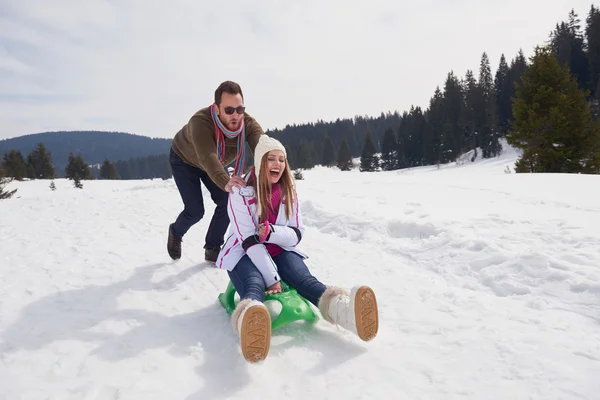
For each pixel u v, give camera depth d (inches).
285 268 103.0
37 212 287.3
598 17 2341.3
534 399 71.7
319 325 103.0
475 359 85.9
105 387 79.1
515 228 186.1
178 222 155.6
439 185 390.0
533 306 115.1
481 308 112.7
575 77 820.0
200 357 90.5
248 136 137.1
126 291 131.4
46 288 134.3
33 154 2664.9
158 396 75.9
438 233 188.7
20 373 84.2
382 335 98.5
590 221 190.1
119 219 259.8
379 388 77.3
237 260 103.2
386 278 141.8
